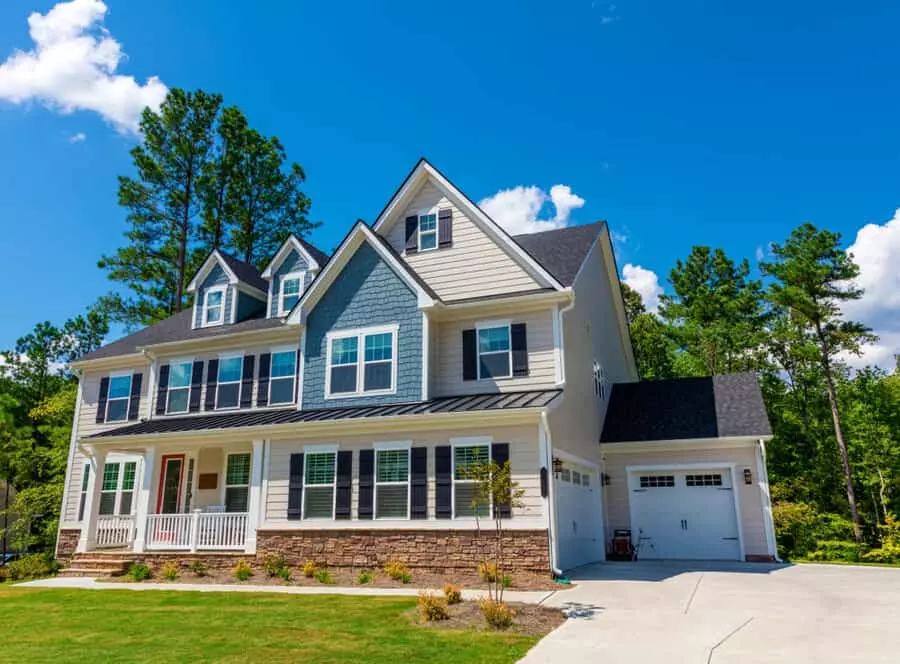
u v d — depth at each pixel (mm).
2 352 39812
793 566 16484
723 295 40844
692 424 19828
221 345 21891
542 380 16391
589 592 11859
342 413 16750
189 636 9008
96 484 19391
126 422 23156
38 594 13945
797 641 7980
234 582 14953
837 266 28719
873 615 9609
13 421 31922
